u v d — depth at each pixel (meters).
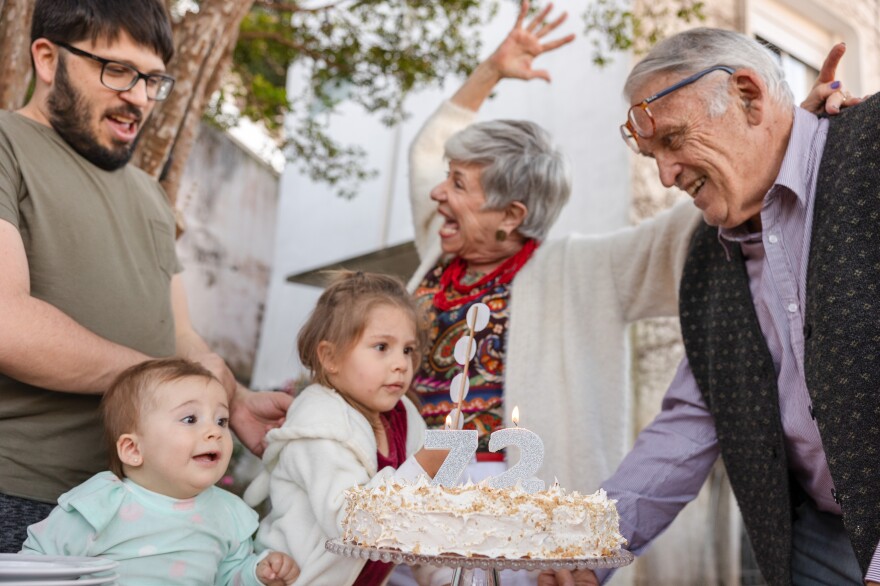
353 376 2.05
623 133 2.19
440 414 2.57
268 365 9.15
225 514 1.94
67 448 1.98
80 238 2.01
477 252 2.75
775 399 2.01
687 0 5.53
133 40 2.02
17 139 1.94
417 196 3.10
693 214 2.47
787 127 2.00
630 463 2.31
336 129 8.48
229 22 3.30
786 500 1.99
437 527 1.51
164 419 1.84
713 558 4.82
